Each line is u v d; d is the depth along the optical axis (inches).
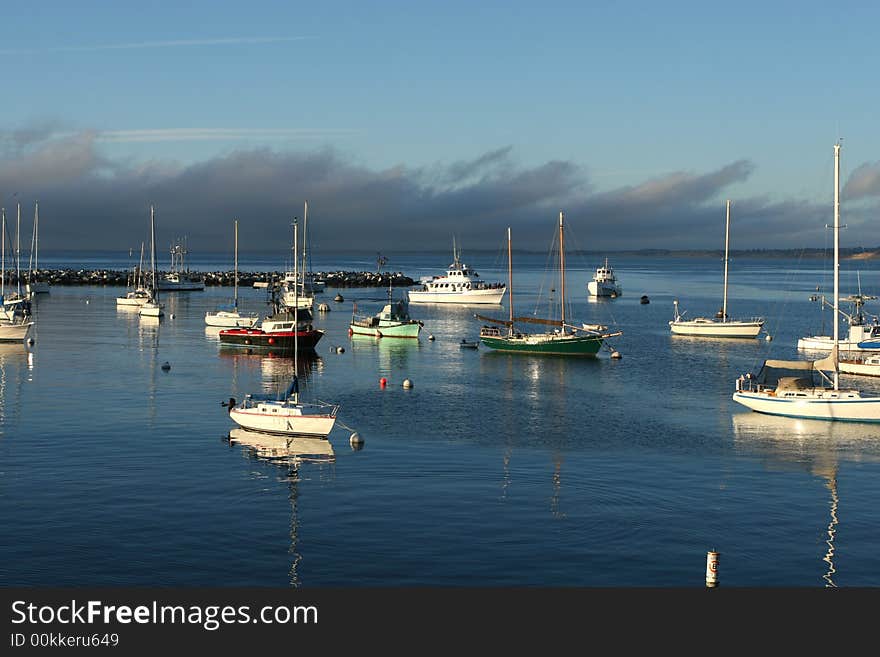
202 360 3735.2
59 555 1466.5
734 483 1876.2
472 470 1964.8
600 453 2126.0
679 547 1514.5
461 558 1465.3
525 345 4062.5
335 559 1457.9
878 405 2458.2
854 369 3447.3
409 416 2568.9
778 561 1462.8
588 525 1611.7
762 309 7322.8
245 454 2086.6
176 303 7381.9
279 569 1423.5
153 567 1427.2
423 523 1617.9
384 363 3732.8
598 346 3983.8
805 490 1829.5
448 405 2753.4
